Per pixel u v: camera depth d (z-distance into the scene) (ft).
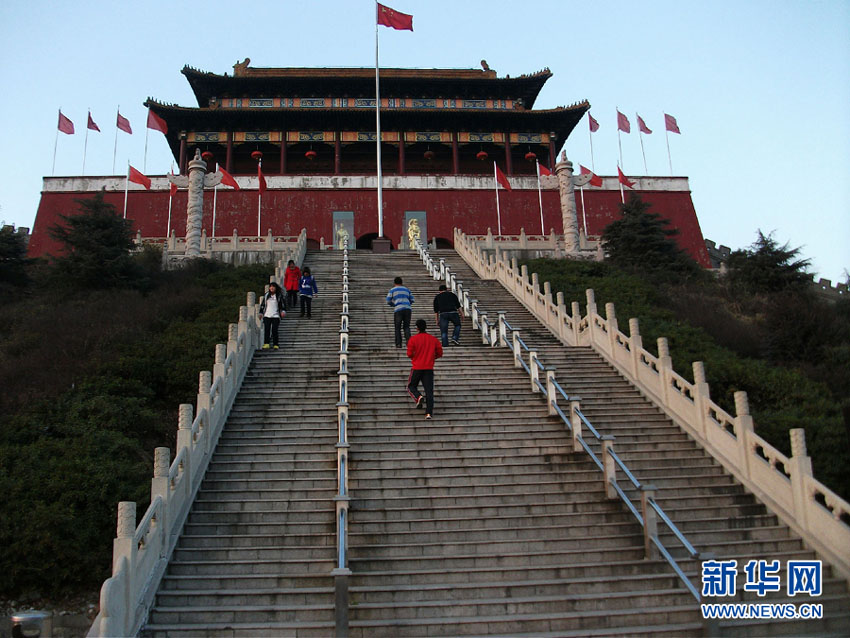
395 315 58.23
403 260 100.48
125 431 47.65
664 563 31.50
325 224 160.56
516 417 45.27
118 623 25.11
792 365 69.00
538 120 179.11
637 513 33.19
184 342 61.67
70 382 53.06
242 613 27.81
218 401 42.91
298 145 182.19
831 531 32.99
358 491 36.86
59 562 34.47
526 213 165.58
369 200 163.63
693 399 44.93
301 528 33.81
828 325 73.00
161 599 28.71
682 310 83.76
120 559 26.27
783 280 99.76
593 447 42.04
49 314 69.97
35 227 151.02
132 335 63.52
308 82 176.76
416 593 29.01
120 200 155.74
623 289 88.89
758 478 38.19
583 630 27.58
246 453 40.37
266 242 110.42
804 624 29.12
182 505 34.32
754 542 34.09
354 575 29.99
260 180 137.28
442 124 178.60
